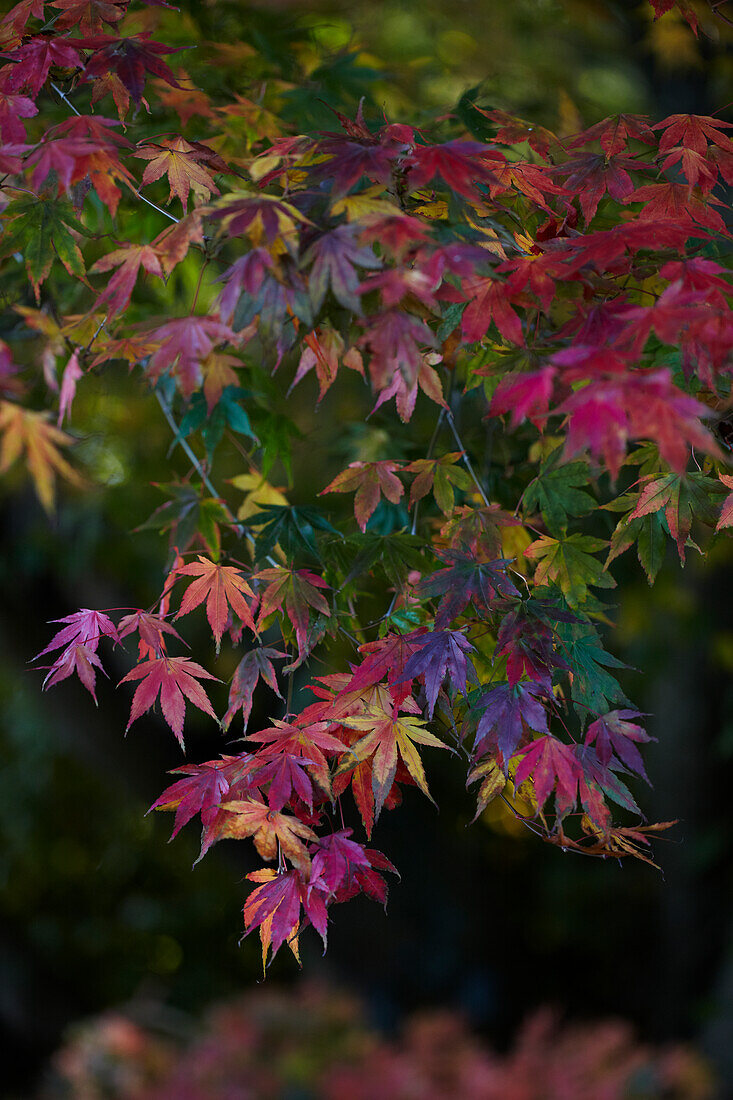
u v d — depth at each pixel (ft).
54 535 13.85
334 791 6.66
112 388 10.41
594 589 10.89
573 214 6.95
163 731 14.82
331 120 7.88
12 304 7.97
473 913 18.66
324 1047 13.83
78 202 6.91
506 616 6.64
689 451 6.84
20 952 21.56
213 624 6.86
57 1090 16.03
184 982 22.41
